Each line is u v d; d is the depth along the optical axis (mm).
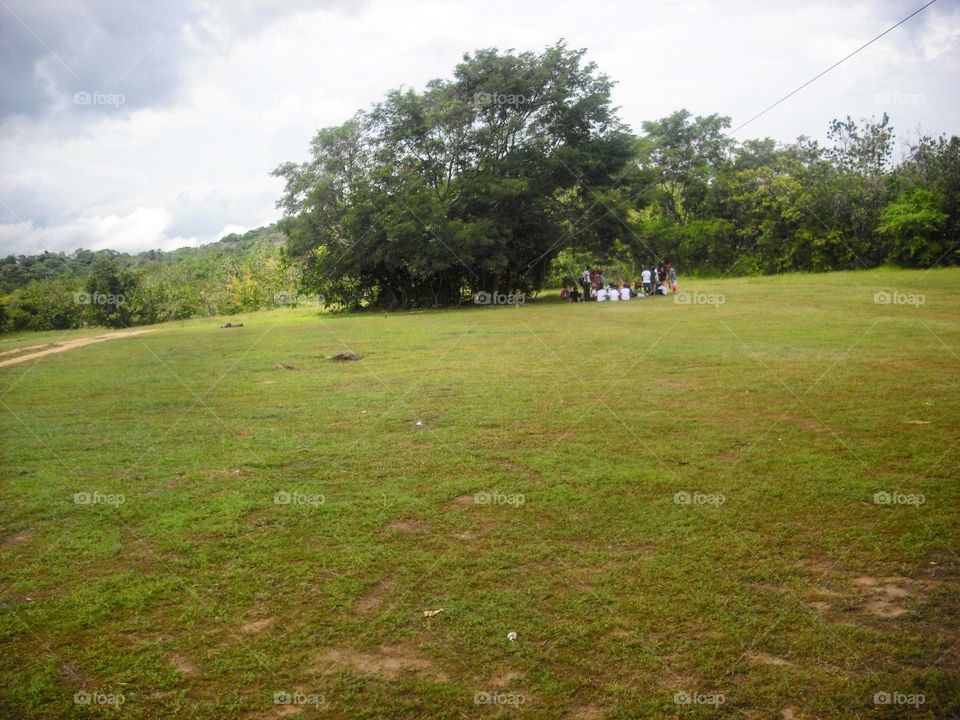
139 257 55438
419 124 34625
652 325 20750
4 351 22500
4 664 4184
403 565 5285
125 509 6535
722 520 5906
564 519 6027
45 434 9430
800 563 5141
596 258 40938
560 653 4145
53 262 48938
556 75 34188
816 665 3980
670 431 8672
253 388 12547
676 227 51594
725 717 3586
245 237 75875
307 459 7977
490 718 3613
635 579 4957
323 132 36094
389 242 33781
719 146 56969
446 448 8227
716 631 4324
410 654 4184
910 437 8016
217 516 6297
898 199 39781
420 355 16266
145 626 4555
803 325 18750
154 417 10383
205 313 41531
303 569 5258
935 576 4914
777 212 45562
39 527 6172
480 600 4750
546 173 34562
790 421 8930
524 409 10062
